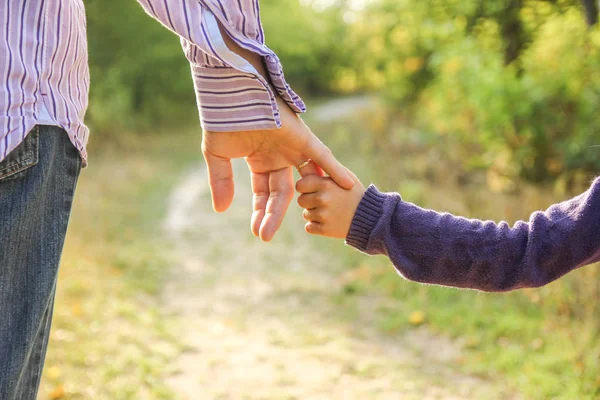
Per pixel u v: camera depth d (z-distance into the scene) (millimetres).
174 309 4336
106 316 3932
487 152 6137
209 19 1121
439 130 6969
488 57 5707
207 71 1182
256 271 5281
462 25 4121
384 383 3137
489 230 1148
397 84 10195
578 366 2996
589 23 2572
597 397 2787
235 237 6449
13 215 999
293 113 1213
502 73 5559
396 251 1159
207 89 1190
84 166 1131
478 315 3803
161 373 3234
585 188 4945
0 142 979
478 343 3521
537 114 5395
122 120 13547
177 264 5473
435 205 5602
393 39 9484
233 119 1188
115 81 13555
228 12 1138
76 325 3727
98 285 4547
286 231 6637
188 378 3209
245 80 1163
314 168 1238
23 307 1018
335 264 5379
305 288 4777
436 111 7230
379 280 4762
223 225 6977
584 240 1092
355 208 1190
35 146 1021
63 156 1069
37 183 1022
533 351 3318
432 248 1147
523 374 3064
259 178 1285
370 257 5305
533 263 1107
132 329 3791
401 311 4121
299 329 3926
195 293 4715
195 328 3957
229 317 4176
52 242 1049
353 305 4336
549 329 3471
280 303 4461
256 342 3721
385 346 3617
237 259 5664
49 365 3176
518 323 3604
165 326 3918
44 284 1031
